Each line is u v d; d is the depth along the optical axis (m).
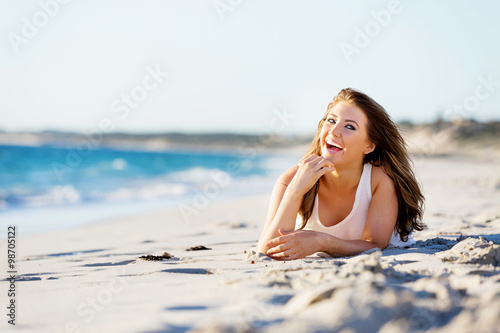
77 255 4.57
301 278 2.13
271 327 1.40
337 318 1.40
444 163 32.94
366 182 3.15
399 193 3.21
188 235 5.82
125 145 96.44
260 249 3.05
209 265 2.95
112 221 8.16
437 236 4.16
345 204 3.21
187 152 78.75
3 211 10.37
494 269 2.34
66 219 9.07
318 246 2.94
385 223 3.14
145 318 1.65
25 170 24.61
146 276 2.69
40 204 11.77
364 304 1.46
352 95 3.08
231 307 1.74
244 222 7.13
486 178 14.73
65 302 2.13
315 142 3.36
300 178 3.05
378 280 1.78
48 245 5.59
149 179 21.66
